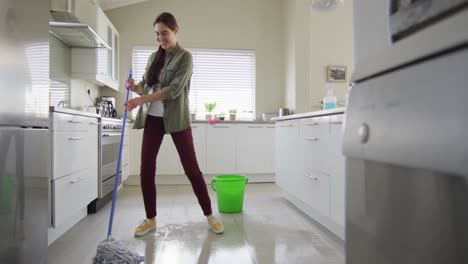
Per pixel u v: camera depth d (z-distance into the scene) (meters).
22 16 1.29
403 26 0.54
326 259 1.76
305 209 2.75
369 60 0.57
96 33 3.20
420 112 0.42
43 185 1.53
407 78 0.45
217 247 1.93
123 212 2.79
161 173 4.19
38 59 1.43
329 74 4.68
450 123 0.37
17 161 1.29
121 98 4.58
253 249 1.90
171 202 3.19
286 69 4.82
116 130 3.45
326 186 2.13
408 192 0.46
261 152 4.40
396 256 0.49
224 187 2.76
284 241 2.04
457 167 0.35
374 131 0.53
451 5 0.41
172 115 2.15
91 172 2.64
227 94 4.89
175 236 2.14
